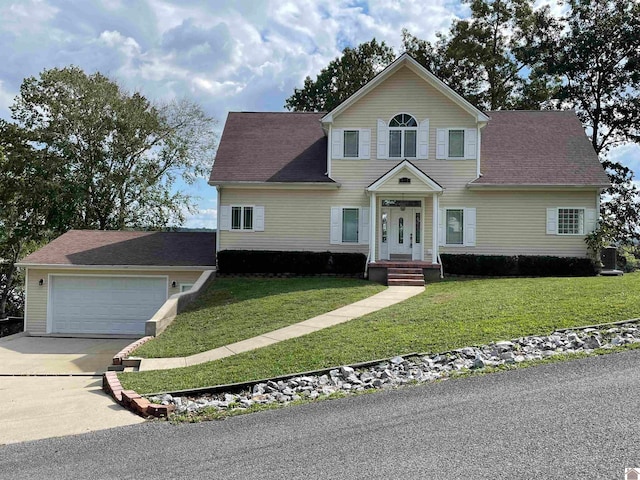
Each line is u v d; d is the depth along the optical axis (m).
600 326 9.36
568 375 6.98
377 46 41.25
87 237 22.69
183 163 33.53
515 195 20.39
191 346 11.49
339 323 11.77
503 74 35.09
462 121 20.67
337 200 20.91
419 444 5.09
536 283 15.72
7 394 9.30
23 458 5.54
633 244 31.27
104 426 6.68
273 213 20.97
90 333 19.78
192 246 22.11
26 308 19.72
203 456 5.26
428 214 20.67
